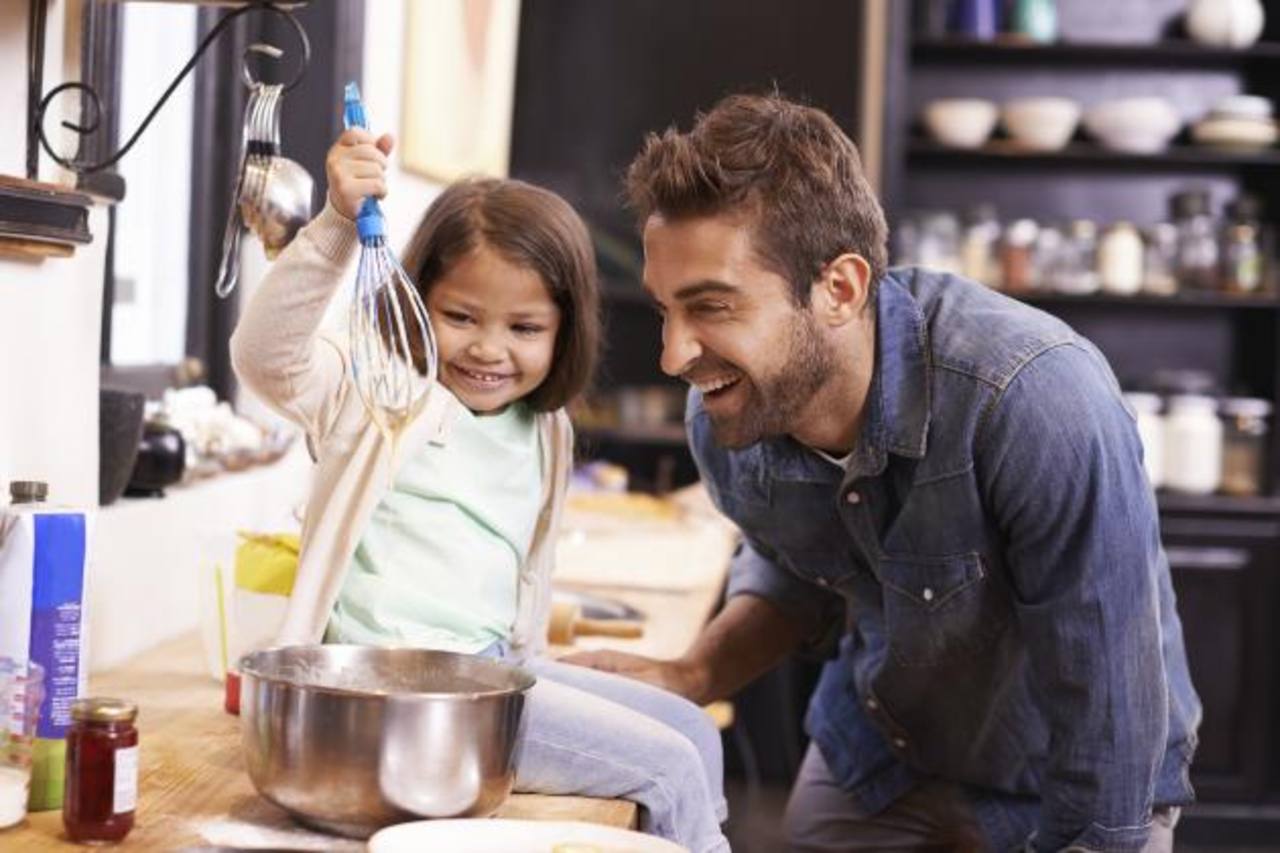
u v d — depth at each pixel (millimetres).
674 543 3994
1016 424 2027
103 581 2488
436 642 2160
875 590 2404
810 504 2328
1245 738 5680
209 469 2979
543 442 2375
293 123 3668
